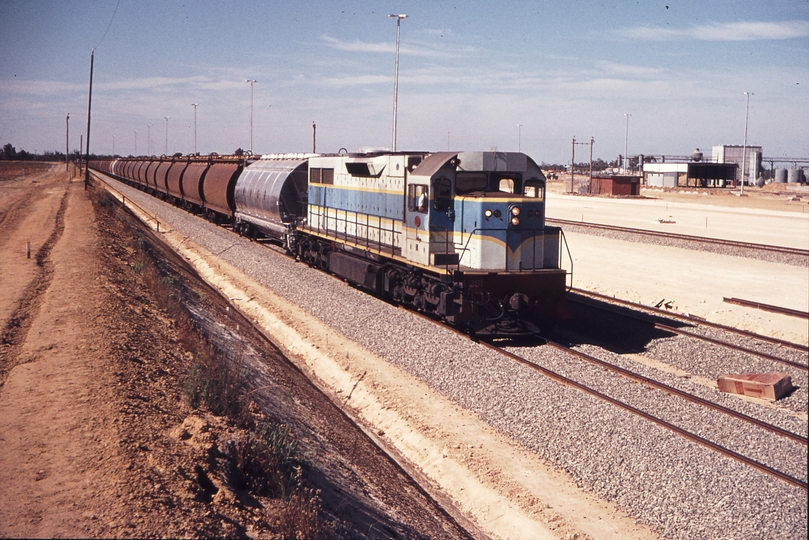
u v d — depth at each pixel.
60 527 6.38
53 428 8.77
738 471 10.02
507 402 12.84
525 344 17.47
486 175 18.97
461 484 10.62
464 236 18.11
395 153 21.39
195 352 13.94
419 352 16.05
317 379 16.02
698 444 11.04
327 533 7.48
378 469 10.84
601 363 15.56
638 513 9.32
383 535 8.23
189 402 10.42
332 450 10.84
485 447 11.42
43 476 7.45
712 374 15.86
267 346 17.94
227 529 6.81
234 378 11.54
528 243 17.89
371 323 18.83
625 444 10.88
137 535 6.29
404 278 20.52
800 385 14.81
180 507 6.97
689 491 9.54
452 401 13.45
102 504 6.82
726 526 8.80
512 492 10.03
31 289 18.11
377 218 22.48
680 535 8.75
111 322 14.34
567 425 11.68
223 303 23.47
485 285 17.33
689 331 18.83
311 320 20.14
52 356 11.95
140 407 9.70
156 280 20.67
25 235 32.34
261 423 10.30
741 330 18.58
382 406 13.61
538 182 18.78
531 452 11.21
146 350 12.89
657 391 13.74
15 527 6.37
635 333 18.73
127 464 7.70
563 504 9.65
